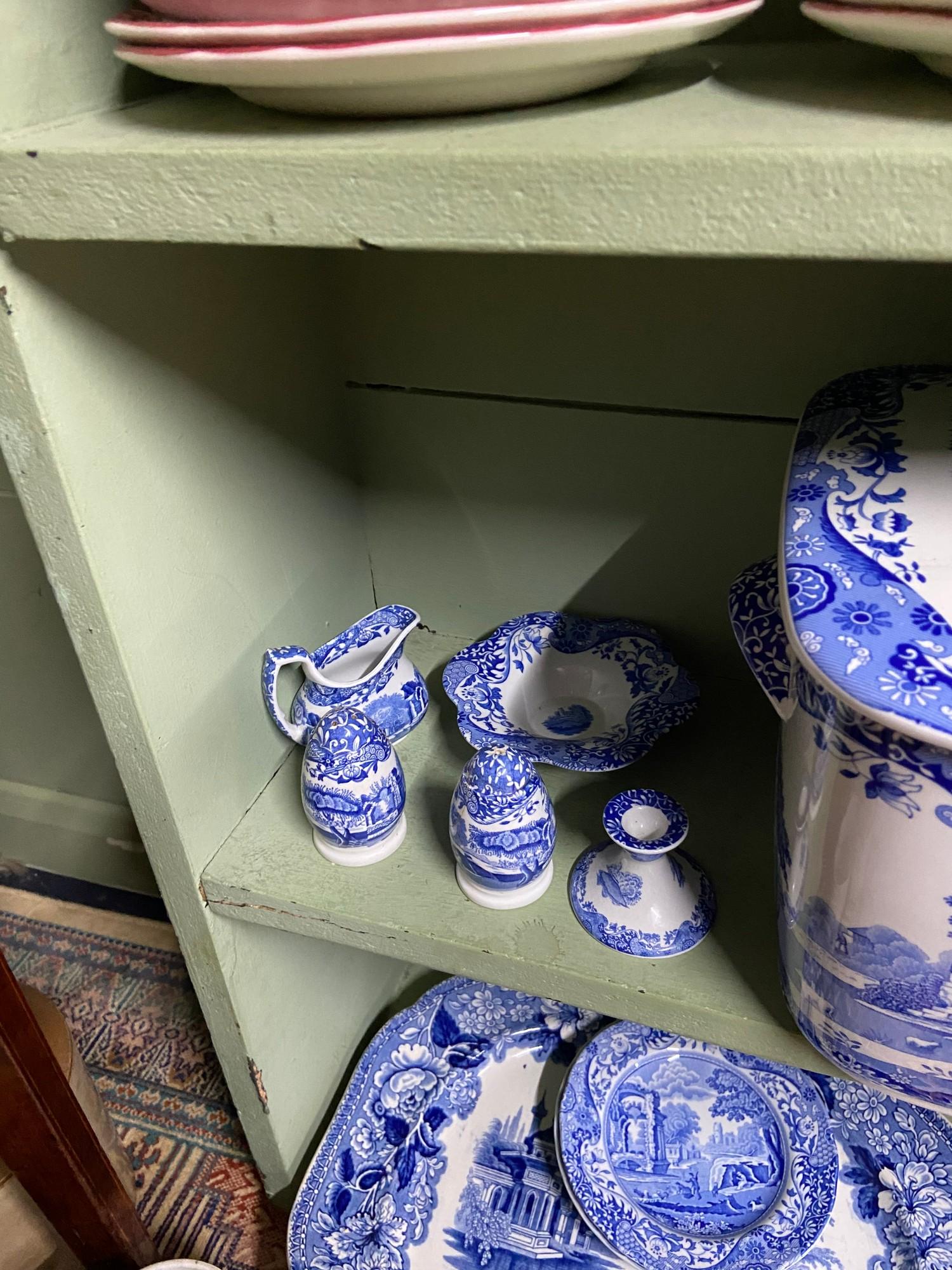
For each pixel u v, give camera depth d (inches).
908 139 11.9
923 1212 30.1
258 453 25.1
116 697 21.6
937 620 15.1
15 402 17.6
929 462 18.6
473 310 26.4
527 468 28.7
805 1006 19.3
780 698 19.1
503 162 12.9
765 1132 31.4
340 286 27.2
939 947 16.1
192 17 13.3
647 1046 33.5
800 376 24.5
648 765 27.7
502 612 32.3
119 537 20.2
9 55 15.5
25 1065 21.9
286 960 30.7
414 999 41.1
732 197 12.4
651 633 29.2
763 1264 28.0
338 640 29.0
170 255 20.4
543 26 12.2
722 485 27.0
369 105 14.4
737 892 24.0
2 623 37.8
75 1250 27.9
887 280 22.5
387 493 31.0
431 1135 33.3
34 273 16.9
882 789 14.9
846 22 12.8
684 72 17.7
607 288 24.8
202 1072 39.6
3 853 47.9
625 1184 30.3
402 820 26.1
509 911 23.9
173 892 25.6
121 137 15.3
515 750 24.6
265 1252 33.9
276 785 28.0
